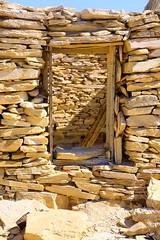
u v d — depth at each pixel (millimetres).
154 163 3572
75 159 3676
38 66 3395
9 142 3393
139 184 3598
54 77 6203
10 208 3094
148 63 3426
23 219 2902
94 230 3074
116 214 3396
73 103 6414
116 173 3580
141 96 3455
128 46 3463
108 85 3850
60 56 6184
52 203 3516
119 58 3672
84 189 3598
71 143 6531
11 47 3277
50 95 3629
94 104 6535
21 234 2750
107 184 3617
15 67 3307
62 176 3576
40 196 3520
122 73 3730
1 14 3227
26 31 3314
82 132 6551
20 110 3389
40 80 3695
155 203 3172
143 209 3160
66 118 6426
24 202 3258
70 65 6289
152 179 3523
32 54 3344
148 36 3426
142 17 3383
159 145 3527
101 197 3652
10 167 3502
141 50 3400
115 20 3426
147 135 3525
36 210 3174
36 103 3471
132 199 3572
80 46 3543
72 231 2623
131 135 3549
